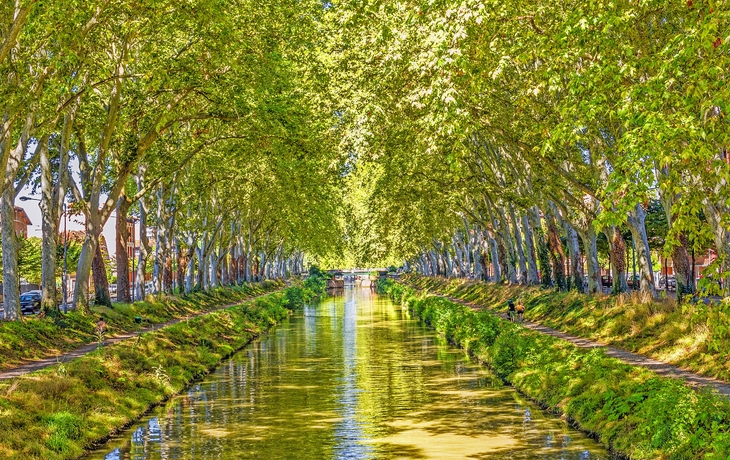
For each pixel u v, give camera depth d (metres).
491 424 23.69
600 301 39.94
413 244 86.62
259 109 34.41
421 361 39.81
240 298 83.50
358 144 30.67
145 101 37.00
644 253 36.69
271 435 22.70
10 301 33.47
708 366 23.97
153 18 25.94
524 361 32.59
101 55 31.39
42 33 24.03
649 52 19.33
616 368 24.75
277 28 34.53
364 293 157.50
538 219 56.62
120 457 20.33
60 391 23.44
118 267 48.53
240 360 41.62
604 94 15.11
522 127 33.31
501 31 21.36
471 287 80.44
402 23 25.09
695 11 14.37
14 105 24.11
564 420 23.86
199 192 56.91
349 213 102.00
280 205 58.09
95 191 39.16
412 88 29.17
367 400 28.44
